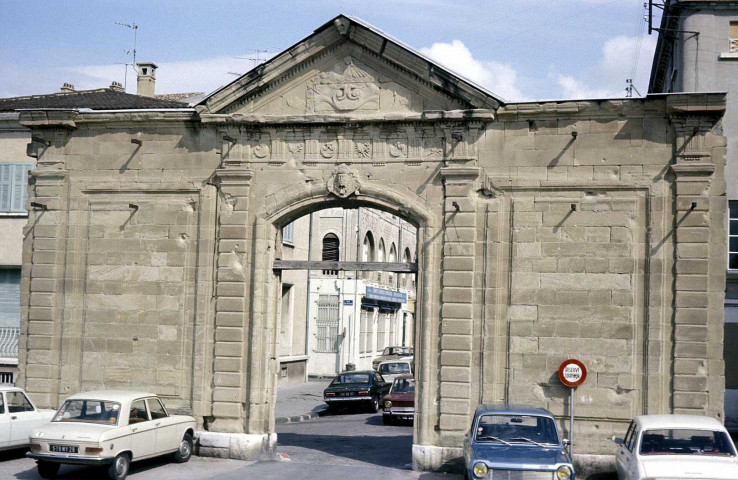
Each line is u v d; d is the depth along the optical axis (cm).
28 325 2245
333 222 4988
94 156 2248
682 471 1420
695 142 1930
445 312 2019
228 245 2145
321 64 2131
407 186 2078
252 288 2130
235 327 2125
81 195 2245
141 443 1817
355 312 4734
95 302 2216
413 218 2075
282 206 2133
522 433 1638
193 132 2198
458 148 2052
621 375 1934
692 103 1914
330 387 3434
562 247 1989
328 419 3206
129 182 2217
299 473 1903
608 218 1972
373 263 2117
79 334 2220
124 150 2231
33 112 2238
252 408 2097
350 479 1848
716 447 1510
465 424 1984
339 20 2078
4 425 1933
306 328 4475
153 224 2203
